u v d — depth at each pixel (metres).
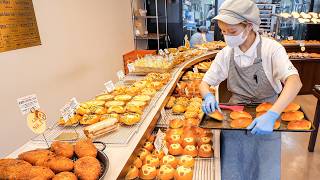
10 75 2.58
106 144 1.17
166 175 1.23
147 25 6.36
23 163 0.90
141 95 1.77
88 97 4.05
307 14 4.43
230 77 1.65
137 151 1.18
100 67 4.40
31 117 1.10
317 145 3.11
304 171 2.63
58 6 3.26
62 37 3.36
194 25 6.55
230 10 1.30
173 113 1.99
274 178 1.53
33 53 2.87
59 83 3.34
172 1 6.07
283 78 1.38
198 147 1.55
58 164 0.91
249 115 1.46
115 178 0.92
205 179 1.28
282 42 4.71
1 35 2.45
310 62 4.67
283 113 1.44
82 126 1.41
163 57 2.93
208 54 3.48
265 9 5.25
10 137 2.60
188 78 2.76
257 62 1.50
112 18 4.77
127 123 1.34
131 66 2.63
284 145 3.14
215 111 1.48
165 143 1.53
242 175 1.60
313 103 4.48
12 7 2.55
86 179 0.85
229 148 1.58
